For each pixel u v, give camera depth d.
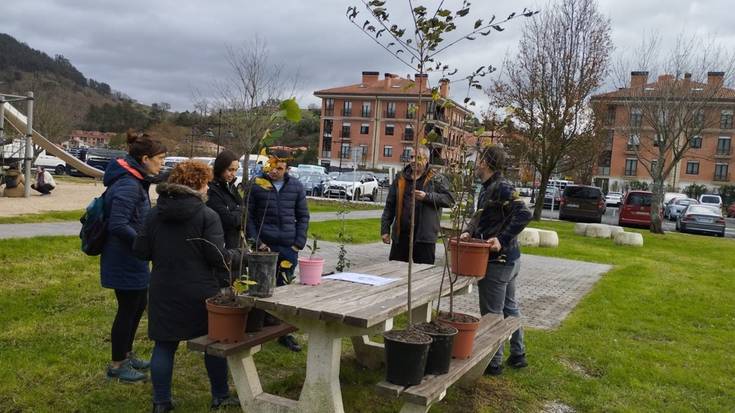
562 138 23.78
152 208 3.63
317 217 18.44
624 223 27.28
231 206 4.79
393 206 5.98
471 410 4.19
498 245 4.27
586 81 22.95
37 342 4.84
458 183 3.83
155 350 3.63
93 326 5.39
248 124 22.61
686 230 26.09
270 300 3.33
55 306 5.92
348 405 4.11
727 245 19.12
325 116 72.62
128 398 3.96
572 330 6.51
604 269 11.92
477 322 3.56
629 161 60.75
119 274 4.00
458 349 3.52
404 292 3.85
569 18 22.89
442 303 7.71
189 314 3.57
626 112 24.55
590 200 27.30
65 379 4.18
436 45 3.25
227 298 3.58
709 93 21.22
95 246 3.96
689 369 5.36
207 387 4.28
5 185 19.22
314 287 3.86
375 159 70.56
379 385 3.03
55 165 41.00
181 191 3.49
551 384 4.76
